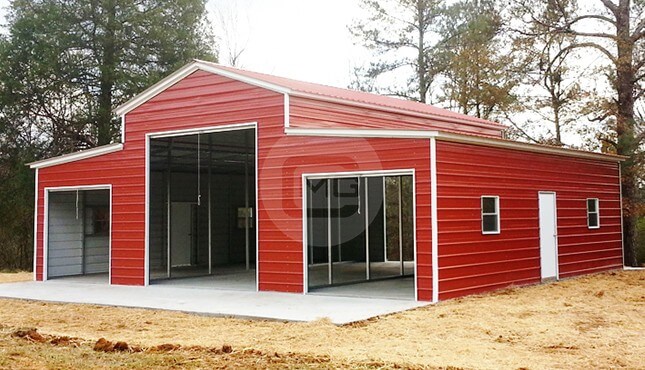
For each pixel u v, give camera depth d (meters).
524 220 13.49
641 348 7.50
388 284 13.73
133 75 24.30
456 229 11.33
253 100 13.13
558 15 20.17
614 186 17.80
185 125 14.09
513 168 13.25
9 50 23.27
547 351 7.34
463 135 11.40
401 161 11.19
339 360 6.71
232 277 15.95
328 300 11.24
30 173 24.12
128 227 14.73
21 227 25.27
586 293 12.35
